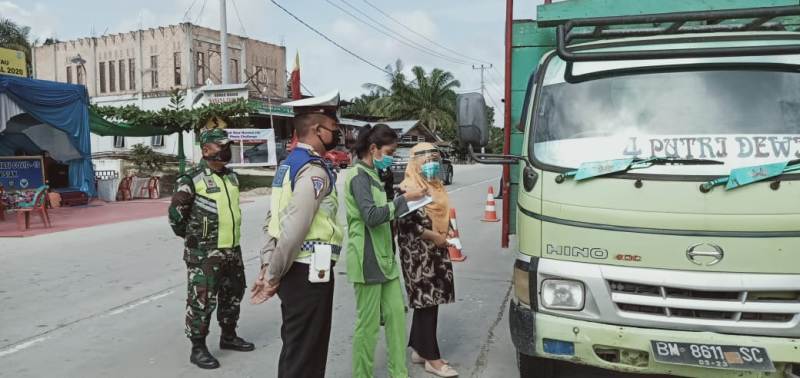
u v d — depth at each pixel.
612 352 3.15
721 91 3.44
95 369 4.39
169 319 5.62
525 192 3.50
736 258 2.98
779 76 3.44
